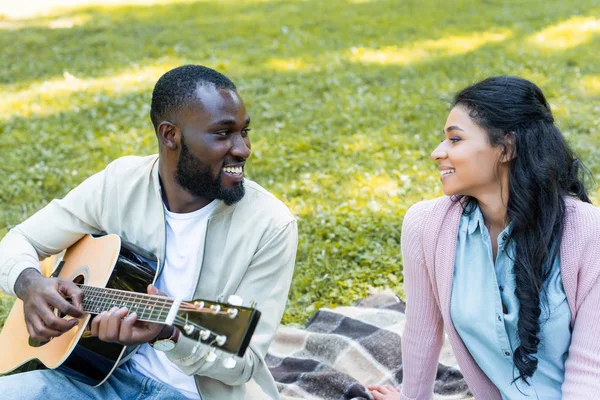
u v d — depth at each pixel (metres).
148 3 14.14
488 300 2.40
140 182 2.68
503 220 2.41
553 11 11.19
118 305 2.40
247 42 10.48
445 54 9.25
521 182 2.31
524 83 2.34
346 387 3.24
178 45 10.49
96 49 10.54
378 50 9.67
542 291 2.35
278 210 2.61
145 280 2.59
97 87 8.62
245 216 2.58
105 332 2.21
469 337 2.47
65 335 2.61
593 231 2.31
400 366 3.49
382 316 3.90
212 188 2.51
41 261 2.99
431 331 2.68
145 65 9.55
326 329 3.85
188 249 2.60
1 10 14.13
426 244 2.50
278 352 3.69
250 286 2.54
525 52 9.08
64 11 13.70
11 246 2.81
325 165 6.18
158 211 2.64
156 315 2.18
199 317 2.13
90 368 2.55
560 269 2.35
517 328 2.37
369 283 4.40
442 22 10.95
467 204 2.46
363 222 5.06
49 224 2.85
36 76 9.30
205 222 2.58
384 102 7.60
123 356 2.60
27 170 6.18
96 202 2.76
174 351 2.30
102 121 7.42
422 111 7.32
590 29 9.97
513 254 2.37
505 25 10.55
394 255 4.65
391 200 5.41
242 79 8.71
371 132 6.83
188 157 2.49
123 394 2.57
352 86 8.26
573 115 6.98
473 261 2.45
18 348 2.80
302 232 4.99
